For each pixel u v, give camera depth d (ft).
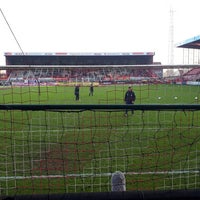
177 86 69.72
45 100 61.00
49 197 6.40
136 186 15.90
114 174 9.13
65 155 21.76
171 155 21.70
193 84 68.80
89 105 6.96
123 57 156.46
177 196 6.42
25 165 19.57
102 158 20.95
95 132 29.89
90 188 15.79
